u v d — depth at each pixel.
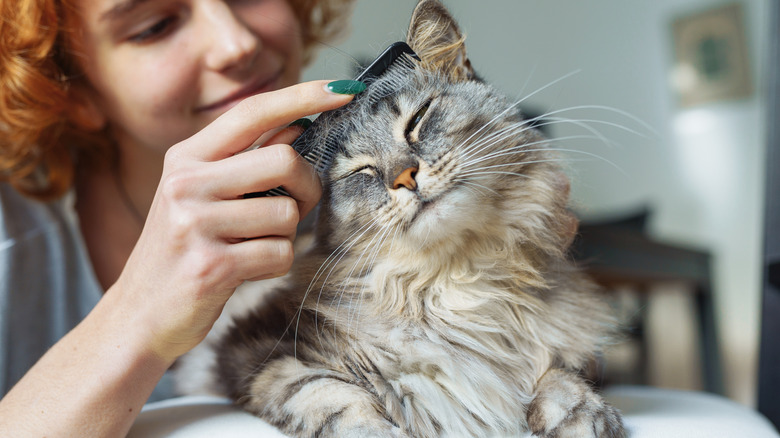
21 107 1.49
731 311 4.68
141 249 1.02
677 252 3.45
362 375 1.15
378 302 1.25
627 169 4.70
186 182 0.96
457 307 1.22
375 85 1.21
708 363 3.87
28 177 1.77
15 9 1.37
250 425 1.08
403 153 1.26
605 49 4.64
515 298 1.24
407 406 1.11
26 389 1.01
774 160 1.26
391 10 1.66
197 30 1.39
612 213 3.95
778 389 1.30
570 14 4.62
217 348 1.48
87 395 0.98
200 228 0.96
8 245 1.62
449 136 1.30
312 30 1.92
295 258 1.41
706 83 4.68
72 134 1.72
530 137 1.38
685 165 4.71
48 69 1.49
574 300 1.32
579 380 1.15
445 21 1.40
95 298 1.71
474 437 1.11
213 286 0.98
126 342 1.00
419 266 1.25
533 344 1.24
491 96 1.44
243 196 1.04
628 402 1.29
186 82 1.41
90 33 1.38
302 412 1.04
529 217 1.31
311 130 1.13
